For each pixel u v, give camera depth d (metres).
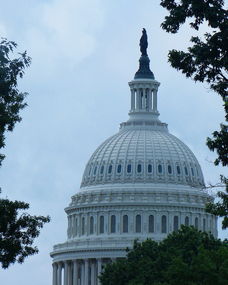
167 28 87.88
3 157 99.69
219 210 93.81
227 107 89.25
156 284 149.25
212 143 90.12
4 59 92.00
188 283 126.94
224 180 92.69
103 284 187.25
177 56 88.25
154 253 186.00
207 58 87.50
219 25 86.75
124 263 187.50
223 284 121.62
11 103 96.88
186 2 87.12
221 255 125.69
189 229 182.00
